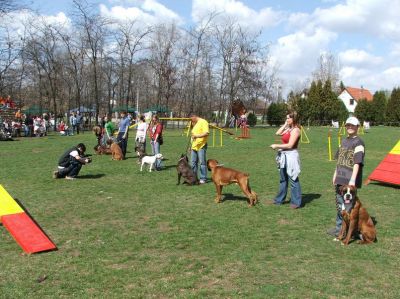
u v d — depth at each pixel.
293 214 8.29
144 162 13.86
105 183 11.70
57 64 44.94
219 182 9.21
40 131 32.47
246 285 5.01
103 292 4.84
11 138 27.86
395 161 11.69
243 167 15.00
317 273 5.36
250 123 55.88
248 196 8.92
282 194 9.09
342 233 6.64
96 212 8.53
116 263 5.75
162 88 48.69
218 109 52.38
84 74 49.94
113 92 57.88
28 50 42.78
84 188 10.97
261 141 27.44
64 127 34.22
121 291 4.85
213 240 6.70
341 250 6.23
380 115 65.81
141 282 5.10
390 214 8.45
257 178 12.56
